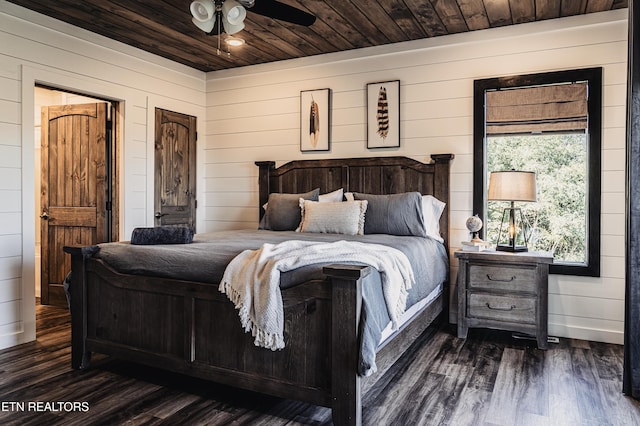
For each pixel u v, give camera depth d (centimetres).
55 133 463
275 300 224
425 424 222
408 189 430
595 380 280
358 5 350
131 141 452
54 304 468
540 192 393
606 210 361
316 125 478
